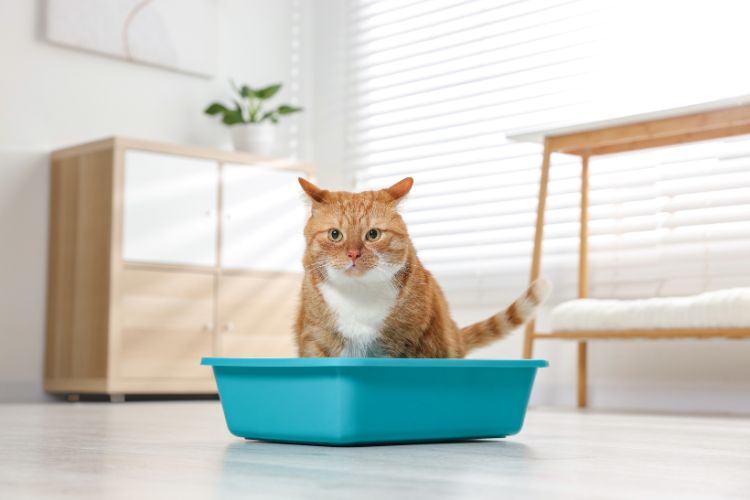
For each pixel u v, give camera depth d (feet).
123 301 10.97
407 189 4.90
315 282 4.82
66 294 11.53
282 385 4.50
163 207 11.36
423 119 13.28
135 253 11.09
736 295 8.30
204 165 11.79
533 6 12.25
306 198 5.01
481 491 2.89
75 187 11.54
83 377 11.18
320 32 14.79
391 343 4.76
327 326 4.79
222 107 12.92
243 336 12.00
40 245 11.86
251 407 4.67
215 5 13.56
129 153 11.12
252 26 14.15
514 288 12.10
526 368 4.90
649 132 8.79
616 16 11.39
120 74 12.66
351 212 4.72
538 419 7.74
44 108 11.98
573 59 11.62
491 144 12.53
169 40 12.98
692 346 10.33
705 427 6.64
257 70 14.17
